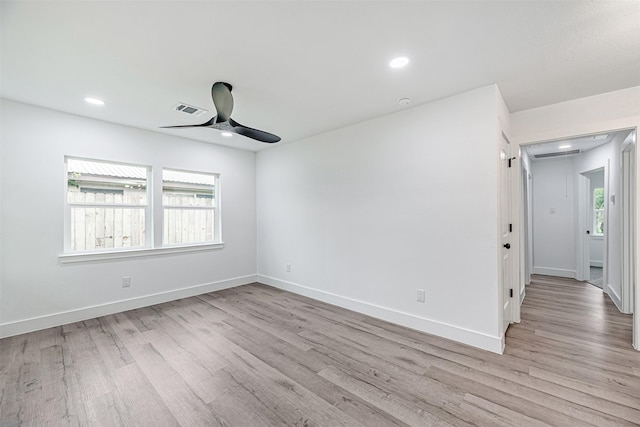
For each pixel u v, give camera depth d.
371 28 1.76
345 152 3.73
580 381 2.09
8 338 2.86
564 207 5.59
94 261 3.45
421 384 2.08
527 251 4.98
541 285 4.90
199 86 2.56
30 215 3.04
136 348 2.66
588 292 4.47
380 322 3.26
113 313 3.57
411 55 2.08
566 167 5.56
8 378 2.17
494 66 2.23
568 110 2.87
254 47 1.97
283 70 2.29
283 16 1.64
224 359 2.46
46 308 3.12
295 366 2.34
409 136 3.09
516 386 2.04
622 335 2.87
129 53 2.04
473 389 2.01
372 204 3.43
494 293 2.54
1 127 2.88
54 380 2.15
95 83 2.50
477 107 2.62
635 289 2.58
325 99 2.85
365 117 3.38
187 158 4.30
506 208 3.00
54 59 2.11
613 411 1.78
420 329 3.00
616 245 3.92
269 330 3.05
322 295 4.06
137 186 3.90
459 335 2.74
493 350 2.53
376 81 2.48
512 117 3.20
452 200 2.77
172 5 1.54
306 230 4.30
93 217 3.53
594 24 1.71
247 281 5.08
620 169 3.60
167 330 3.07
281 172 4.71
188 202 4.41
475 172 2.63
